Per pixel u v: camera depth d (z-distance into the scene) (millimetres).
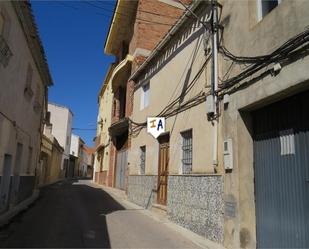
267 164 6789
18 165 13078
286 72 5801
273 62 6152
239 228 6848
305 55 5398
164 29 18906
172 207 10359
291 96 6211
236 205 7000
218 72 8258
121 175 22391
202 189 8555
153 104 13477
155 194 12578
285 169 6270
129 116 18016
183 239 8125
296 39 5535
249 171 7145
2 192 10875
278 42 6180
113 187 24484
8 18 9148
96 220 10258
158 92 13008
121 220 10398
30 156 16406
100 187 26344
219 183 7793
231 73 7645
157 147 12797
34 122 16391
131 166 15961
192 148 9461
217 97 8219
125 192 19016
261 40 6676
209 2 8961
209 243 7684
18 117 11789
